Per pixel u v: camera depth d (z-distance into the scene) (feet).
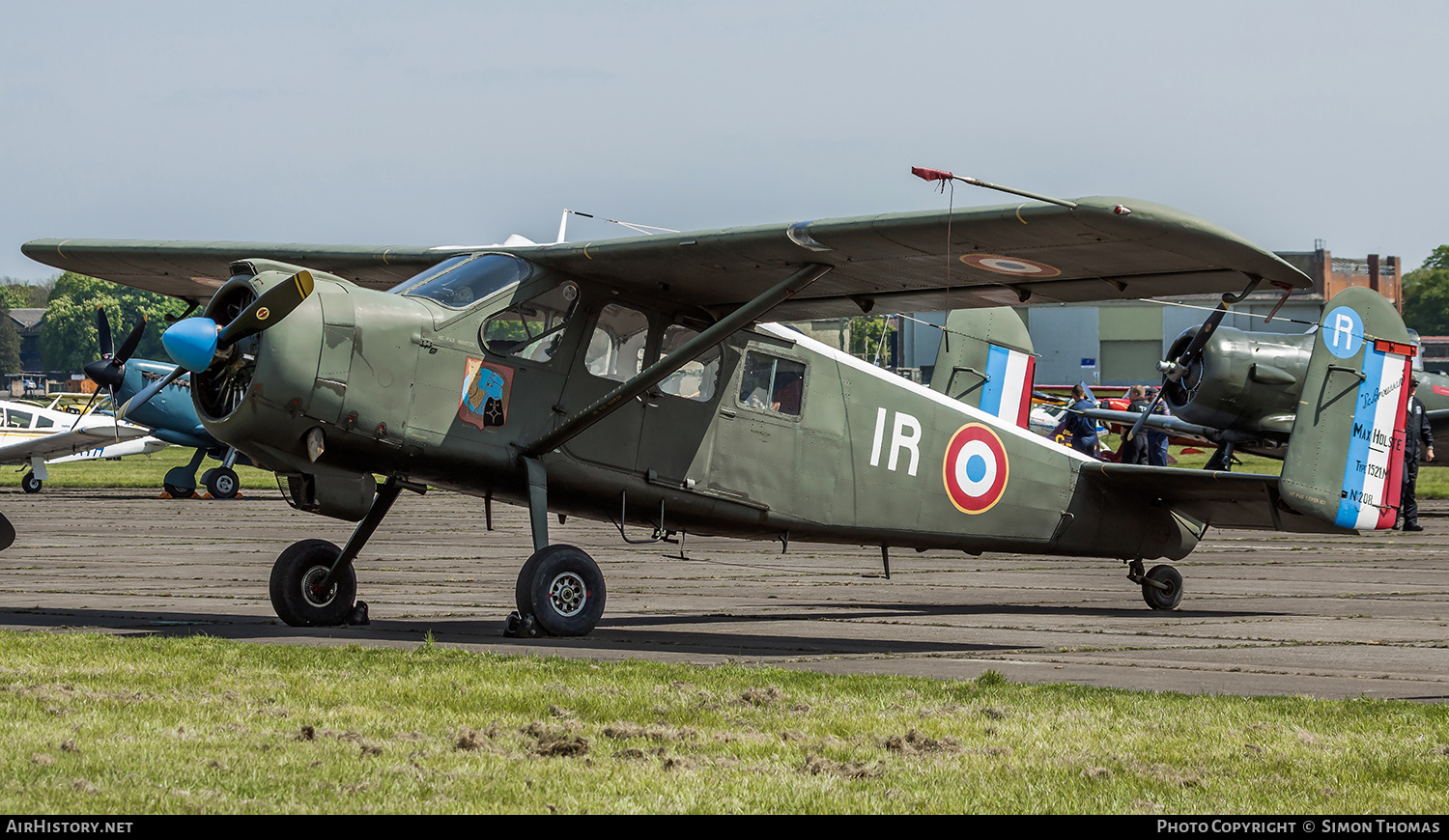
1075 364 428.56
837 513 77.51
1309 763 35.86
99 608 75.77
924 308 72.54
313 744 36.40
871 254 62.18
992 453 83.30
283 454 62.03
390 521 168.35
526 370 66.08
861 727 40.37
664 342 70.90
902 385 80.12
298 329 59.57
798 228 60.59
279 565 67.41
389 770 33.63
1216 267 59.00
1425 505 201.67
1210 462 160.56
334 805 30.19
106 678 46.37
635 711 42.37
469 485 66.54
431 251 76.33
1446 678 53.11
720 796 31.94
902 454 79.92
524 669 49.96
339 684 46.19
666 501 70.85
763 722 40.98
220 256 81.05
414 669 49.60
